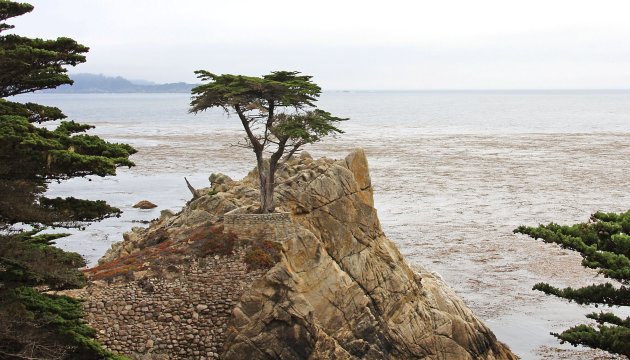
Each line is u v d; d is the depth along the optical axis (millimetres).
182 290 39156
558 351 48281
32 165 25094
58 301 27188
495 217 87562
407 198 99812
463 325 43750
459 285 61250
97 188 104688
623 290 26109
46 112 28312
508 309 55781
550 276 63938
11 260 24922
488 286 61125
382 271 43375
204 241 41406
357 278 42719
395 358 41438
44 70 26719
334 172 44812
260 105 43469
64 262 26922
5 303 25219
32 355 25562
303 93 43906
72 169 25531
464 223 84062
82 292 37812
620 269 24266
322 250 41625
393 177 119000
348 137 196625
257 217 41938
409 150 161000
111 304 37844
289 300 38562
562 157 148750
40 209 26016
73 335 26875
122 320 37719
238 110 44156
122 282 38812
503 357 45312
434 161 141125
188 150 154000
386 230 80125
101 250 68750
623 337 25875
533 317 54219
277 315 38188
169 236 45656
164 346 38000
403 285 43500
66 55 26688
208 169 124125
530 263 67875
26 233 26906
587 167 132250
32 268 25141
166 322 38344
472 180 116438
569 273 64812
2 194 24703
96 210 28047
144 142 174250
